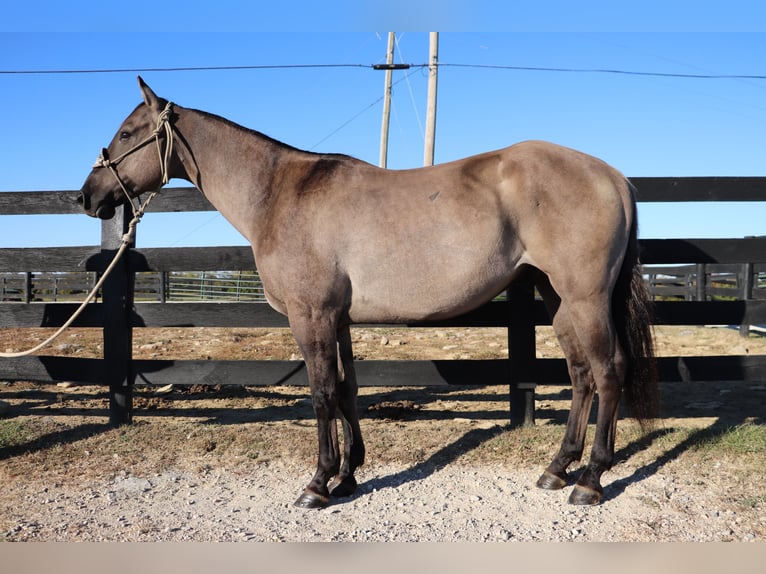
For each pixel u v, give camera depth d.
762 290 7.41
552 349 9.01
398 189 3.39
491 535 3.01
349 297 3.39
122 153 3.84
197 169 3.79
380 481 3.76
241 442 4.41
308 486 3.43
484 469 3.91
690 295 11.73
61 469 3.99
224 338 10.77
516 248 3.34
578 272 3.23
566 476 3.64
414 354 8.62
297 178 3.53
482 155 3.49
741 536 2.92
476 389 6.49
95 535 3.05
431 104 13.47
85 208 3.88
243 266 4.72
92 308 4.86
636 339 3.41
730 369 4.57
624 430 4.47
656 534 2.97
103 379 4.83
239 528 3.13
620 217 3.27
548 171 3.28
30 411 5.38
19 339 10.70
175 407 5.61
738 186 4.48
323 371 3.36
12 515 3.30
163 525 3.17
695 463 3.82
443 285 3.31
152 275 18.28
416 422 5.01
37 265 4.86
